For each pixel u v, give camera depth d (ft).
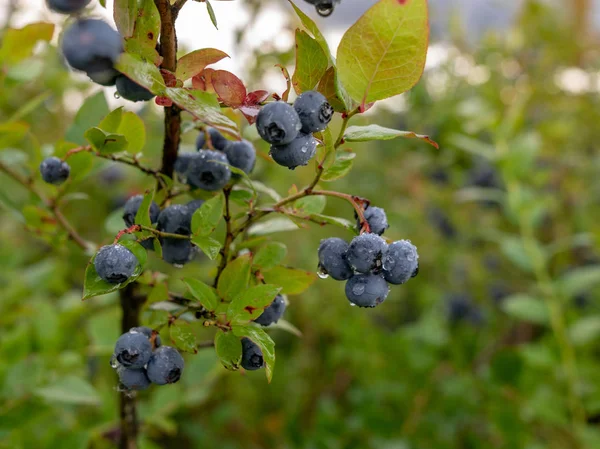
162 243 0.77
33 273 1.56
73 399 1.10
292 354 2.35
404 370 1.99
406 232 2.73
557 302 1.57
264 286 0.70
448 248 2.67
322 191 0.77
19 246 2.26
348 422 1.81
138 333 0.72
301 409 2.17
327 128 0.72
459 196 1.79
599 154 2.60
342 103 0.71
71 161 0.97
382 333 2.19
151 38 0.67
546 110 2.60
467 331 2.18
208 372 1.30
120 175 2.19
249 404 2.13
